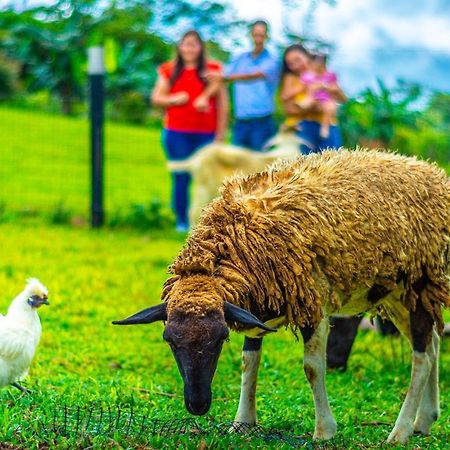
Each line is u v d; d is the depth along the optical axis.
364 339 10.62
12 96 31.03
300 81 14.09
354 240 6.55
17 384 7.20
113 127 28.52
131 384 8.34
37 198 18.50
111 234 15.88
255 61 14.81
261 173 6.80
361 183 6.73
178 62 15.12
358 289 6.71
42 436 5.98
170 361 9.45
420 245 6.91
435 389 7.28
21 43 32.56
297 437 6.60
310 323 6.44
